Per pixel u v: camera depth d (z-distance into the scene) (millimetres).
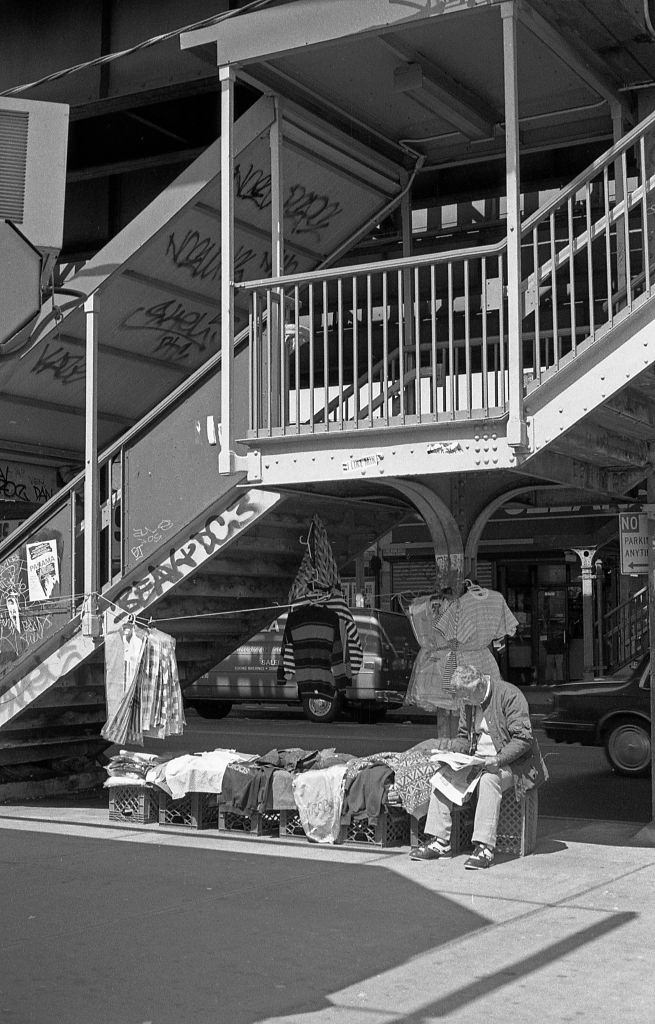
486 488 9609
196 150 13039
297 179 10977
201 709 21984
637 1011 4902
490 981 5309
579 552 24359
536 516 24438
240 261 11586
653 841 8648
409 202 11891
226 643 11859
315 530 10266
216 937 6055
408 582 26688
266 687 20656
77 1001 5051
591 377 7781
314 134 10578
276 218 10078
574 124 11000
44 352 11203
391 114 10680
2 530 13039
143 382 12555
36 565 10062
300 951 5789
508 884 7234
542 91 10297
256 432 8836
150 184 13367
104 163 13469
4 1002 5043
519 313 7945
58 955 5746
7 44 12891
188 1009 4945
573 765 14344
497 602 9297
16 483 13211
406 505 10891
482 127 10812
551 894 6973
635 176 12570
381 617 20484
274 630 20719
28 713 10602
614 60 9523
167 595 9633
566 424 7832
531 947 5844
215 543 9375
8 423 12180
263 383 9266
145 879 7430
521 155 12750
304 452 8742
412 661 20688
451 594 9461
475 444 8102
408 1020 4809
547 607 26938
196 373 9422
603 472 9852
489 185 12898
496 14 8805
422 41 9391
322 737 17891
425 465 8273
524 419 7914
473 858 7680
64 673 9898
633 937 6008
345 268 8602
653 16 8594
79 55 12508
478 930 6168
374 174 11453
